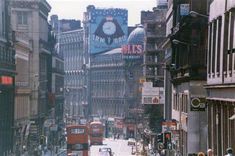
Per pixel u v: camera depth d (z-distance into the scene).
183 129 80.81
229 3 51.34
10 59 138.38
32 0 186.75
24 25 186.75
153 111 165.38
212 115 58.78
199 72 73.31
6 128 132.88
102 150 141.12
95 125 197.12
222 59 53.25
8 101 135.25
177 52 90.75
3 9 134.50
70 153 125.06
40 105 187.38
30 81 180.12
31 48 180.50
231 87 48.97
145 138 183.75
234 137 49.38
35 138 158.50
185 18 77.19
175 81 91.12
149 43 195.38
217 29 56.47
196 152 73.38
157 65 188.12
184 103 80.19
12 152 136.50
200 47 74.50
